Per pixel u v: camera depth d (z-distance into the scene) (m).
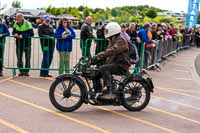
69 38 11.52
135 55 8.05
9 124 6.48
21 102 8.20
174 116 7.68
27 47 11.44
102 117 7.24
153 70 15.19
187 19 36.25
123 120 7.09
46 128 6.34
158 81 12.44
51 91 7.48
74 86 7.79
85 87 7.51
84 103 8.05
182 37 28.77
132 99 7.70
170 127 6.79
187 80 13.28
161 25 18.33
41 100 8.48
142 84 7.79
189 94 10.51
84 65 7.48
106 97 7.45
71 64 14.39
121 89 7.59
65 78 7.46
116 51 7.42
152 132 6.39
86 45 12.02
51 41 11.59
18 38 11.24
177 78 13.57
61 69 11.71
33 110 7.55
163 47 18.55
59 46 11.57
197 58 23.16
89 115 7.35
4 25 11.19
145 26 13.95
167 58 20.97
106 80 7.46
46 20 11.52
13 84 10.26
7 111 7.38
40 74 11.73
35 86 10.14
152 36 15.49
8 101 8.25
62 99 7.70
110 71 7.50
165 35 19.61
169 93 10.38
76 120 6.94
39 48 18.31
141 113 7.73
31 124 6.54
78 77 7.51
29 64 11.58
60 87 7.69
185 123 7.16
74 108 7.54
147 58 14.05
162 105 8.69
